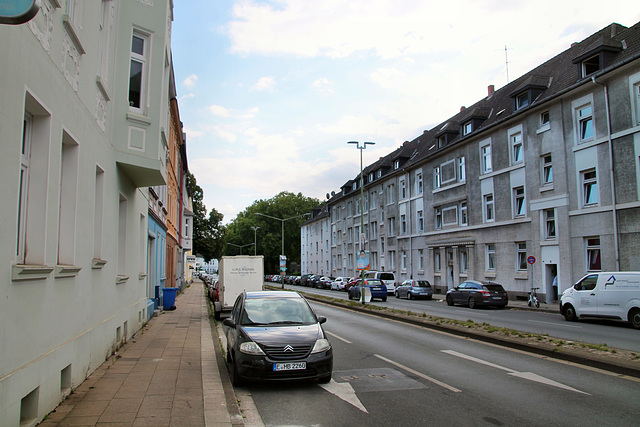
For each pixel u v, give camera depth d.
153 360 9.20
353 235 58.19
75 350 6.75
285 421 5.74
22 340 4.80
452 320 15.40
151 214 17.67
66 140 6.64
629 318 14.81
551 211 25.47
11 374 4.47
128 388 6.91
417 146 46.69
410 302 29.94
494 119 31.38
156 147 10.51
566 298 17.28
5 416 4.32
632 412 5.80
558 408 6.01
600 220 21.95
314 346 7.55
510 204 28.48
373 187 52.12
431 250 38.31
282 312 8.75
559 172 24.53
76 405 5.98
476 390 6.99
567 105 24.12
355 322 16.88
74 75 6.62
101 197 8.70
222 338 13.52
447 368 8.59
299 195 96.88
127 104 9.92
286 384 7.64
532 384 7.27
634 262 20.25
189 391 6.80
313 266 77.56
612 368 8.05
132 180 11.89
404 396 6.76
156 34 10.66
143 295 15.23
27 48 4.84
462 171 34.38
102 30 8.73
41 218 5.46
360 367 8.88
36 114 5.50
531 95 27.06
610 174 21.44
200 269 140.88
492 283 24.30
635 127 20.33
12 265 4.52
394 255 46.00
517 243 28.11
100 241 8.66
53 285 5.79
